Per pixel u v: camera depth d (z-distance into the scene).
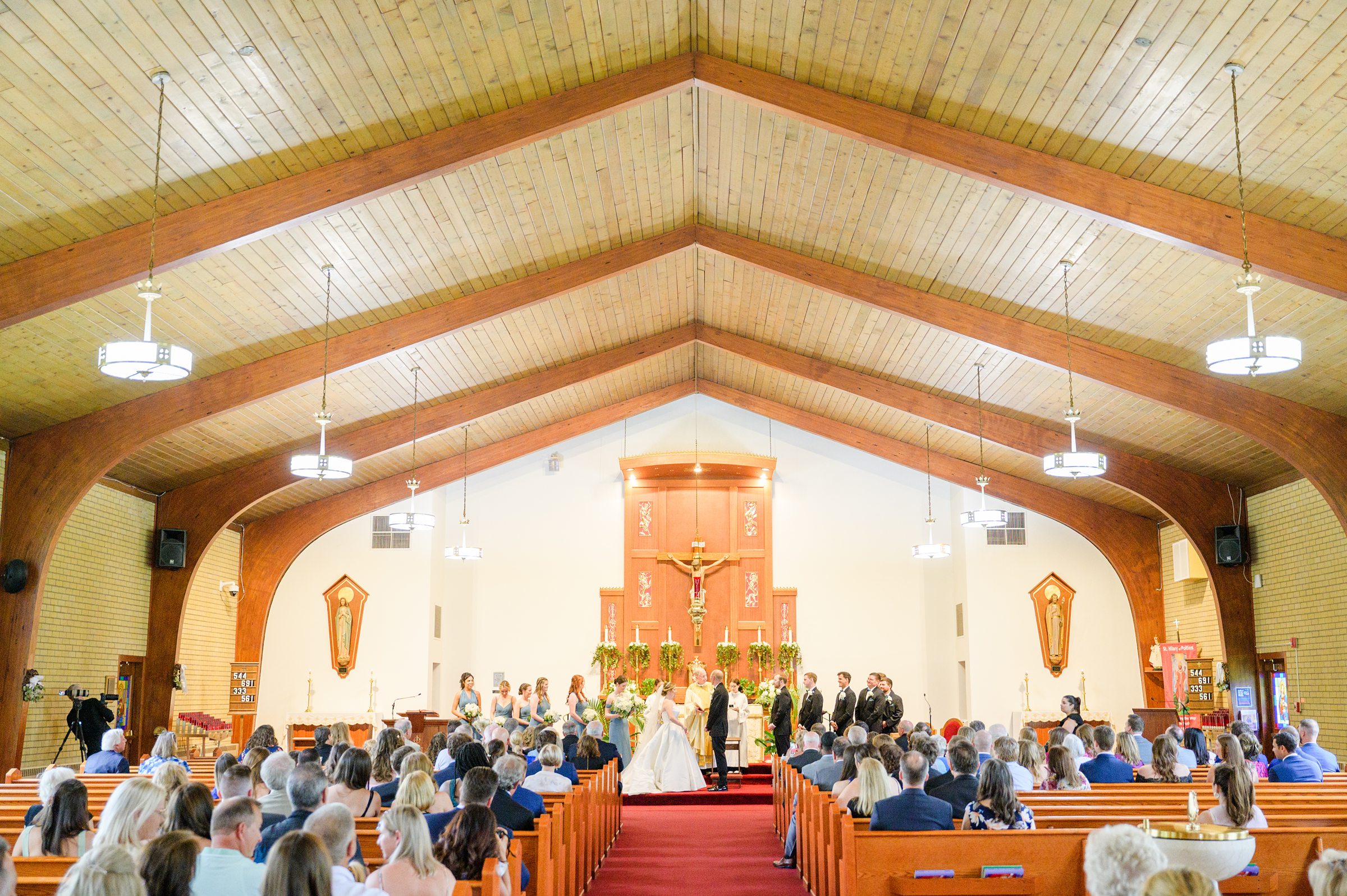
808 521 20.03
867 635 19.67
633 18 9.20
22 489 12.20
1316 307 10.42
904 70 9.07
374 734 18.41
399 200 10.67
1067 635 18.78
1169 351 12.27
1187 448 15.05
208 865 3.97
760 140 10.99
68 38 7.19
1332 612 13.66
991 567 19.08
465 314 12.96
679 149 11.58
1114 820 5.94
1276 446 12.30
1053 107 8.86
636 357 16.64
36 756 12.66
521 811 6.41
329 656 18.72
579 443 20.19
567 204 11.80
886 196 11.20
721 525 20.02
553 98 9.76
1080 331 12.52
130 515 15.06
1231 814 5.55
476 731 14.81
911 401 16.25
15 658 11.80
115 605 14.59
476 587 19.91
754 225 12.81
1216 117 8.32
